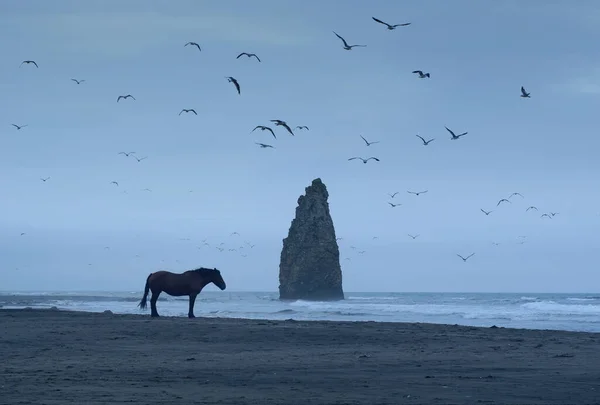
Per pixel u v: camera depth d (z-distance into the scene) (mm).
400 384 15156
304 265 139875
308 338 26469
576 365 18656
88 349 22812
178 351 22328
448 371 17422
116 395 13391
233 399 13039
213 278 39094
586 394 13766
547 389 14430
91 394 13484
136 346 23828
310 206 142375
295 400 12961
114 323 33031
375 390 14273
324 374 16812
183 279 38656
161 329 29531
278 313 60031
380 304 95500
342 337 26797
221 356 20859
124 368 17875
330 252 140375
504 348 23297
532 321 48875
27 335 27281
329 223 142000
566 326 43344
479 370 17625
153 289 38969
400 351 22391
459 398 13258
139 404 12328
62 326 31391
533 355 21125
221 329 29438
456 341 25719
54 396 13219
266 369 17750
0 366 18266
